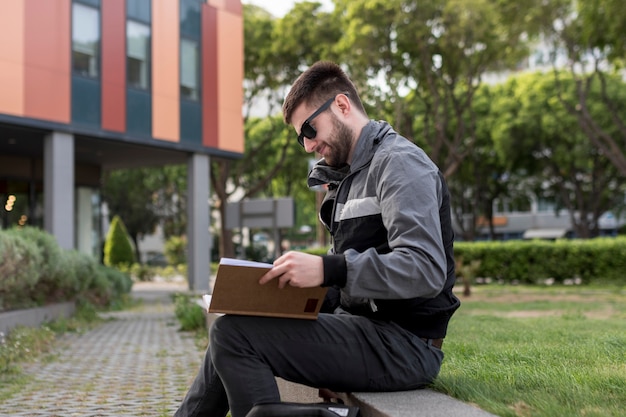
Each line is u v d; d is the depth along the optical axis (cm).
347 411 220
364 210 244
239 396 226
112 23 1809
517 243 2323
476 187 4050
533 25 2389
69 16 1692
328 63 258
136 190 4809
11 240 978
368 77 2412
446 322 254
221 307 224
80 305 1369
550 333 627
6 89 1545
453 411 215
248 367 227
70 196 1695
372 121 259
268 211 1623
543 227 6031
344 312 263
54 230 1662
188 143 2041
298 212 5903
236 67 2195
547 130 3547
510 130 3647
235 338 228
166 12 1970
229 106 2166
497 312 1132
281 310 229
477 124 3791
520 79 3912
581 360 402
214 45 2127
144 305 1714
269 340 229
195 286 2083
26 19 1588
